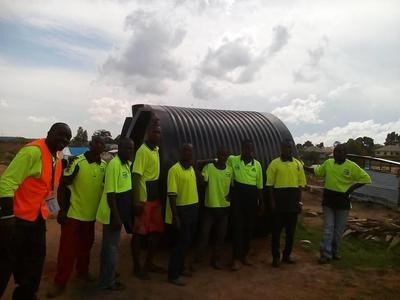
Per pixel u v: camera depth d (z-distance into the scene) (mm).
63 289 5668
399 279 6734
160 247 7672
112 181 5434
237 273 6840
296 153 8984
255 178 7074
